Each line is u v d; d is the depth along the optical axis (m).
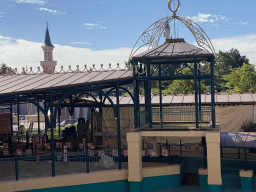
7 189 14.39
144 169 16.41
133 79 17.08
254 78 43.91
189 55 15.98
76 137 23.50
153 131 16.44
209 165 15.27
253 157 20.17
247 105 23.56
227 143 16.67
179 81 42.50
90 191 15.46
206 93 26.08
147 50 17.55
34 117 39.84
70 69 19.30
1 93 14.79
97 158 19.64
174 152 22.50
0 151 22.03
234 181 16.83
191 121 20.61
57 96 22.16
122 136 23.70
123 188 16.00
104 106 24.94
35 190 14.81
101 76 17.39
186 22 17.25
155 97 26.77
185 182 18.27
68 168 17.16
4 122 24.94
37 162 18.94
